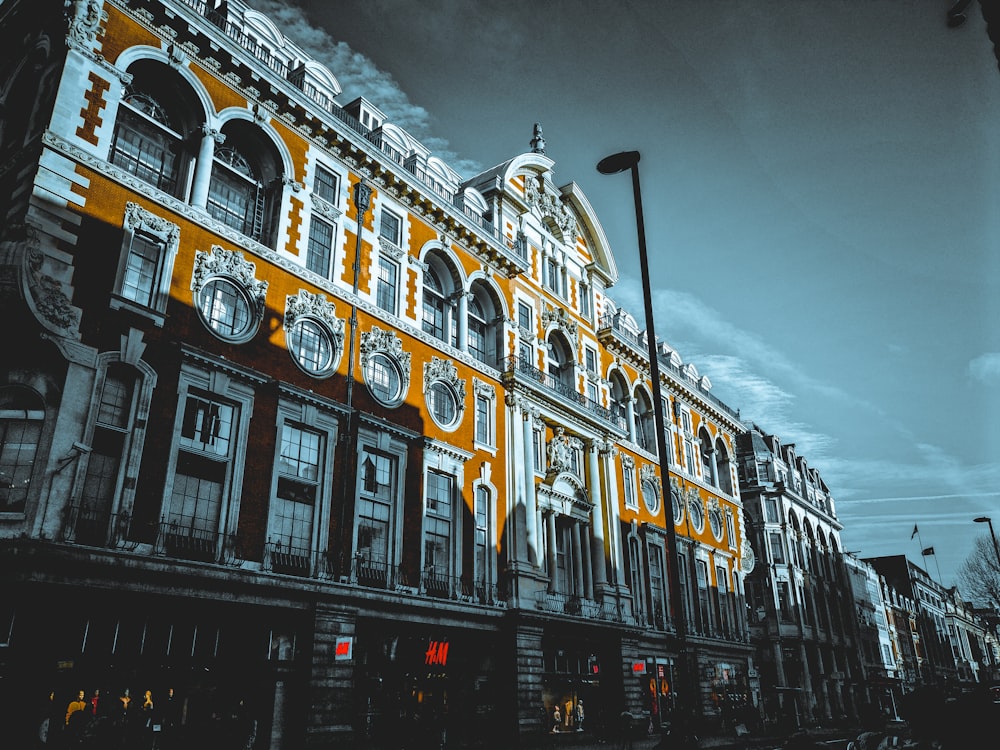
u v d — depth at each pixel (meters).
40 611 14.86
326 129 24.33
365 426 23.02
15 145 18.72
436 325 28.61
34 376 16.11
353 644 20.20
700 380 51.12
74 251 17.11
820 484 70.50
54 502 15.26
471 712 24.17
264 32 25.41
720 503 47.28
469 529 26.39
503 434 29.47
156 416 17.69
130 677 15.86
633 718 30.55
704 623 40.84
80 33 18.36
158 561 16.22
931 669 85.94
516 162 35.03
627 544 35.78
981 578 61.72
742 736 32.59
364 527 22.44
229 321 20.39
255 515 19.31
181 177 20.59
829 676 56.47
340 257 24.08
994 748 10.10
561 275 37.41
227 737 17.17
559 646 29.06
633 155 17.73
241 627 18.25
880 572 93.56
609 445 36.06
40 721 14.34
